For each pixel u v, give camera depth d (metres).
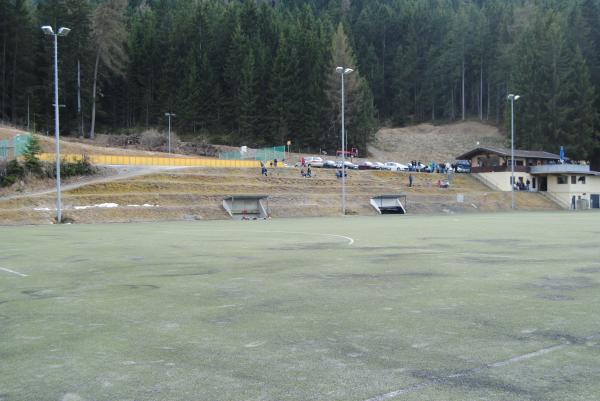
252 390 5.03
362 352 6.21
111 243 22.09
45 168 54.28
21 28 97.75
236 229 31.83
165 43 124.94
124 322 7.89
